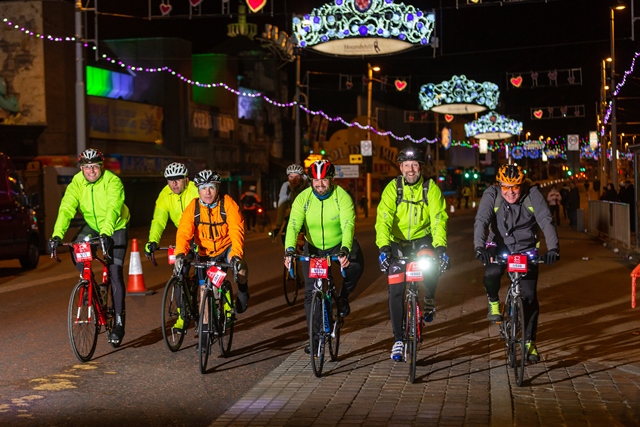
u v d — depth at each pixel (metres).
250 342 8.38
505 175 6.61
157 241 8.56
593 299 10.99
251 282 13.48
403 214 7.08
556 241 6.50
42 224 21.59
